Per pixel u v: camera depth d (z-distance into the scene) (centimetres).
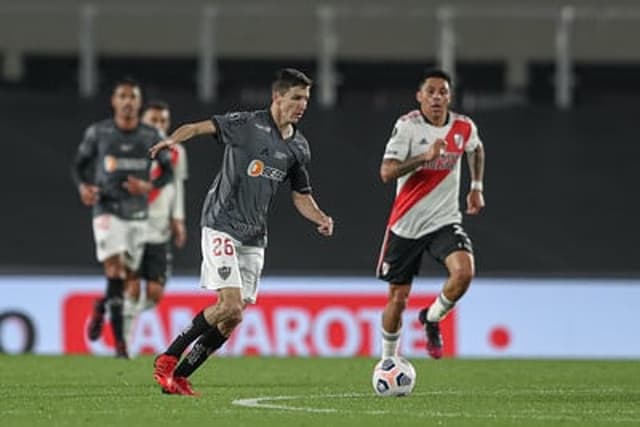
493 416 3189
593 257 6738
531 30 7625
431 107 4281
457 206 4347
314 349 6400
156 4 7919
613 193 6788
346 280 6462
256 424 2981
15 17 7675
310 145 6775
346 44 7650
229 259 3578
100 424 2970
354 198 6731
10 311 6419
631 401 3647
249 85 7594
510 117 6831
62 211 6738
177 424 2975
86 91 7200
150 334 6366
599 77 7506
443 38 7344
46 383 4150
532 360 5762
